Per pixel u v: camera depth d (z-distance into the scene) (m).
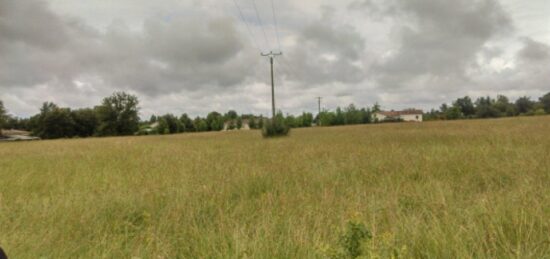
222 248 3.46
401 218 3.93
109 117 96.44
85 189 6.68
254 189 6.43
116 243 3.67
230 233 3.82
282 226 4.04
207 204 5.29
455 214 4.04
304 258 3.08
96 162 11.59
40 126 91.44
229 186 6.46
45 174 8.84
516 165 6.80
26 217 4.65
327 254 2.70
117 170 9.27
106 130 95.81
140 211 5.07
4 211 4.93
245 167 8.79
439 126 37.34
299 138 25.55
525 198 4.22
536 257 2.87
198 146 20.30
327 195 5.32
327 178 7.04
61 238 3.85
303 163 9.30
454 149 10.39
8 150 20.48
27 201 5.71
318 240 3.28
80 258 3.43
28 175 8.38
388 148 12.45
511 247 3.00
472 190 5.46
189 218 4.50
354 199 5.02
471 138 15.28
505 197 4.48
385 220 4.03
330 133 35.03
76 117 96.25
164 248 3.50
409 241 3.28
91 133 98.81
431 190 5.29
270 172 7.78
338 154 11.23
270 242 3.44
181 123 99.12
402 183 6.13
